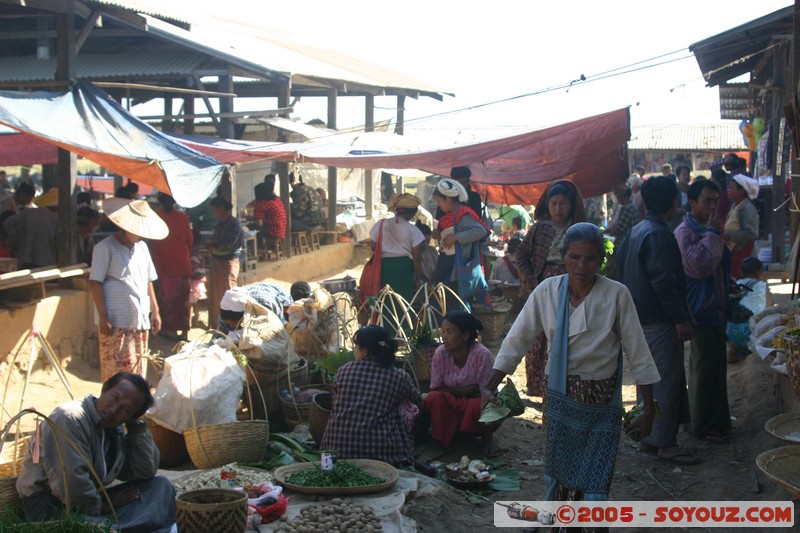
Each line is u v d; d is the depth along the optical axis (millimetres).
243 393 6590
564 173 11195
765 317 6547
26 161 13617
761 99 15273
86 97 9031
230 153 11898
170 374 5801
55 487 4113
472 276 8867
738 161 12047
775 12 10266
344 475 5113
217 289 11227
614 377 3969
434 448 6141
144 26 10727
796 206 7395
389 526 4594
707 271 6004
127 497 4398
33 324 8445
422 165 10695
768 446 5809
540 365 7207
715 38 10703
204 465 5531
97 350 9555
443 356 6223
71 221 9320
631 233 5777
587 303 3951
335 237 18297
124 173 8453
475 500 5266
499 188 13953
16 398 7898
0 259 8711
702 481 5484
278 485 5102
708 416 6184
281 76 13539
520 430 6758
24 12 10266
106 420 4277
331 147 12703
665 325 5703
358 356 5797
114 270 7230
